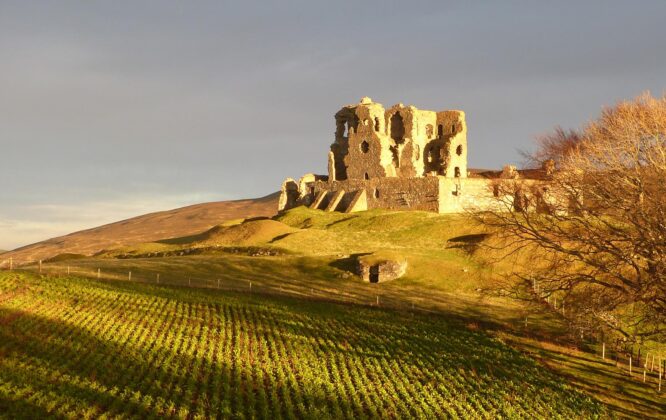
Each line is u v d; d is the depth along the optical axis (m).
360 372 47.47
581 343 53.44
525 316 61.19
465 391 44.00
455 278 74.62
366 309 64.25
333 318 61.06
